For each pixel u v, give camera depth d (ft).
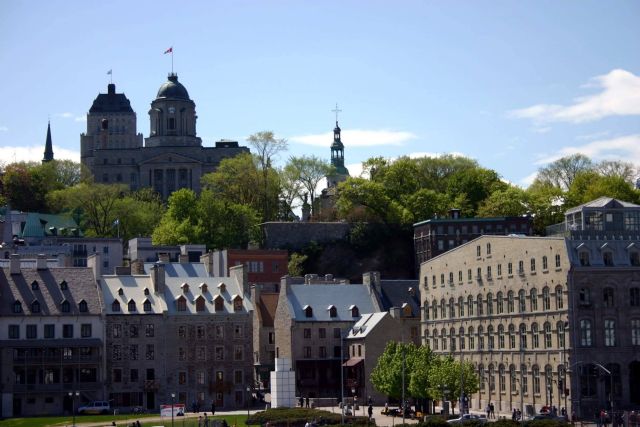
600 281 605.31
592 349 600.80
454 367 614.34
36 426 625.41
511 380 655.35
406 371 640.58
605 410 578.25
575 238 611.47
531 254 636.48
